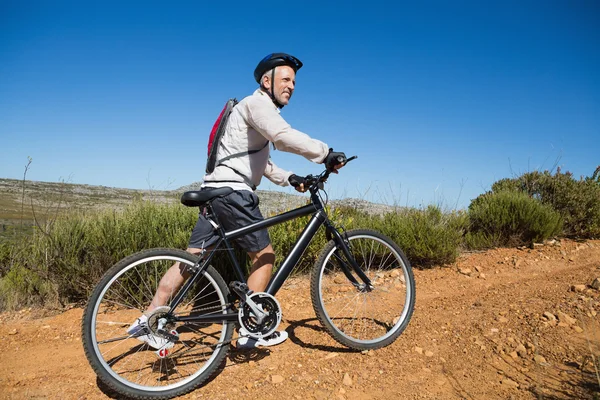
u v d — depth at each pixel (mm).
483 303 4211
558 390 2576
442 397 2604
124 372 2910
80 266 4273
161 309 2756
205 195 2885
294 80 3168
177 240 4391
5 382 2830
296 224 5277
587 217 7531
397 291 4805
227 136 3088
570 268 5660
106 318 3922
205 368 2773
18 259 4508
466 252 6629
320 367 3002
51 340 3504
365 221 6180
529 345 3201
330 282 5090
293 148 2912
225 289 2965
